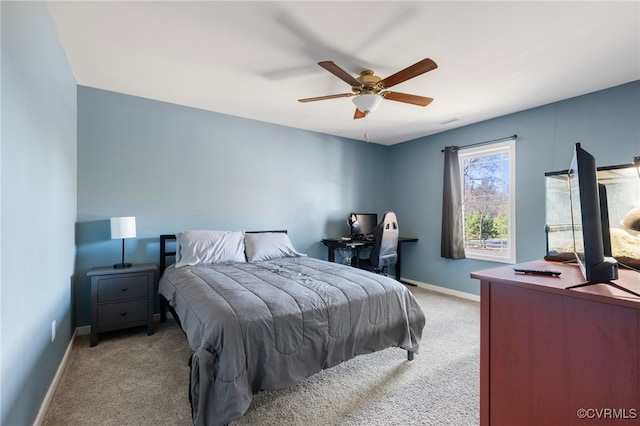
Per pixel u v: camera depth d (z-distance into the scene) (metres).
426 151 4.77
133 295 2.79
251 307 1.72
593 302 0.94
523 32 2.02
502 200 3.85
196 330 1.75
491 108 3.48
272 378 1.64
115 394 1.89
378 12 1.84
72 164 2.66
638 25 1.93
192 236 3.18
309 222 4.52
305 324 1.80
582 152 1.06
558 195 1.62
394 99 2.61
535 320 1.08
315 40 2.13
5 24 1.19
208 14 1.87
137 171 3.21
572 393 0.99
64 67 2.29
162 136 3.36
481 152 4.01
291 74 2.67
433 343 2.66
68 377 2.09
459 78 2.70
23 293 1.38
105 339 2.76
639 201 1.33
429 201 4.71
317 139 4.59
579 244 1.17
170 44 2.20
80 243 2.91
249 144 3.96
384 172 5.39
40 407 1.64
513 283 1.12
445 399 1.86
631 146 2.75
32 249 1.51
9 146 1.22
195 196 3.57
